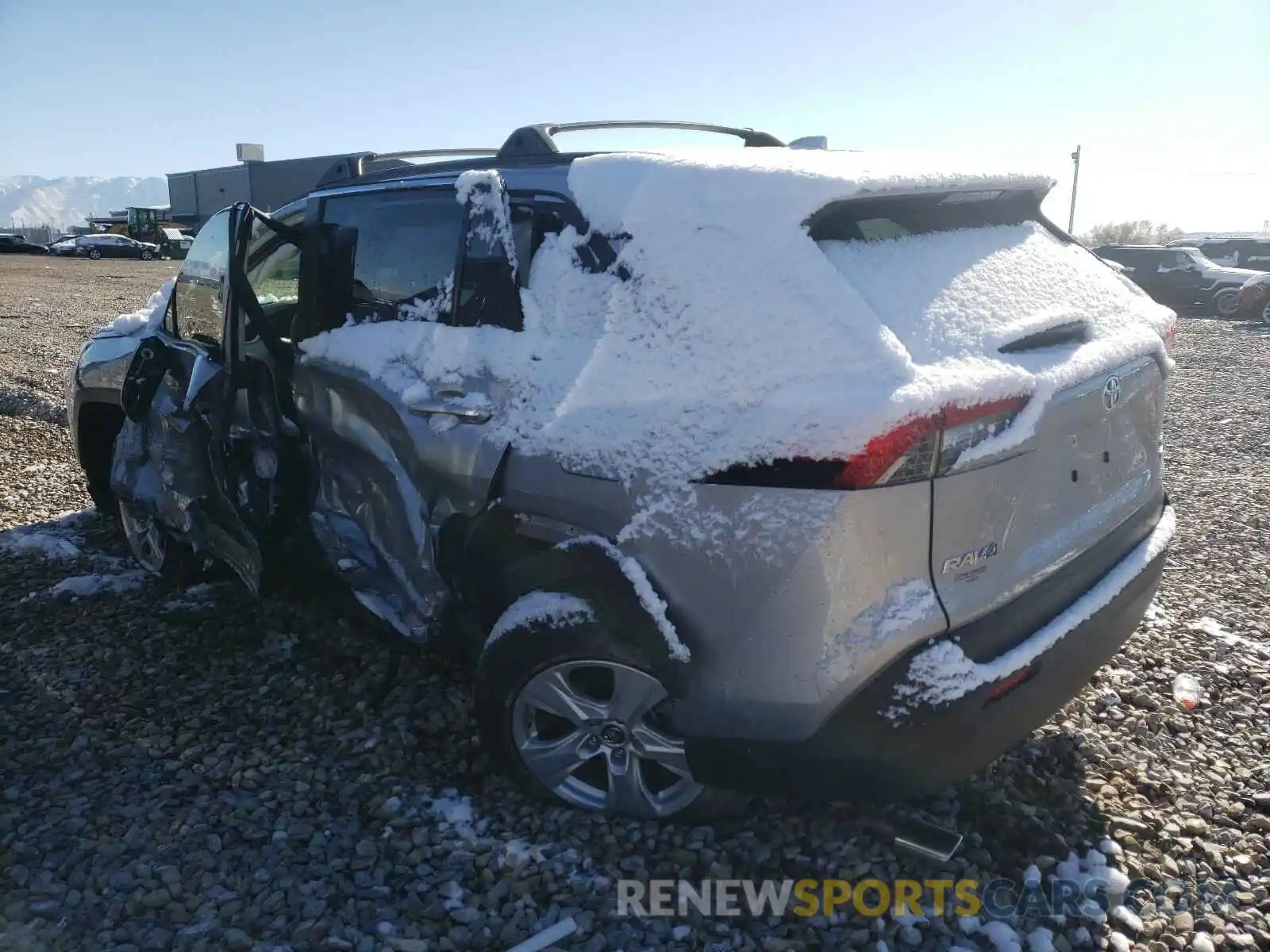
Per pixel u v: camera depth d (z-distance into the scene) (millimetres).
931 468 2166
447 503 2865
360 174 3699
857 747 2250
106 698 3492
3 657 3799
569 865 2592
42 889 2508
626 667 2502
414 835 2713
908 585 2205
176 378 3738
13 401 8219
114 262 38438
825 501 2160
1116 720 3328
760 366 2283
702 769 2428
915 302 2330
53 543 4965
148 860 2625
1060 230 3209
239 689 3555
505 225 2859
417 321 3078
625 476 2422
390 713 3352
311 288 3482
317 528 3463
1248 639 3977
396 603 3195
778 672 2256
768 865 2590
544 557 2602
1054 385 2350
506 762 2793
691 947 2330
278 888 2520
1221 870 2617
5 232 55031
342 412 3275
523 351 2721
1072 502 2576
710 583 2305
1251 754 3166
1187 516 5656
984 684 2221
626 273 2578
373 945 2334
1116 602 2666
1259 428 8305
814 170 2436
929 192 2508
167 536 4230
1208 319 20297
